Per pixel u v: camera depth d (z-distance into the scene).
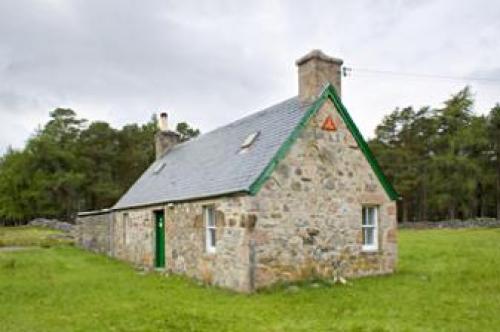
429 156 64.69
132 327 9.33
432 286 13.05
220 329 9.08
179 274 17.00
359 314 10.09
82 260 22.64
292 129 14.26
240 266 13.27
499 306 10.48
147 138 71.94
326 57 15.30
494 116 59.56
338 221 14.89
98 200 69.62
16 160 70.62
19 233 40.34
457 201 60.72
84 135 70.75
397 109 70.25
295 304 11.26
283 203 13.78
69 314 10.60
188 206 16.58
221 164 16.95
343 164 15.22
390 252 15.93
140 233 20.89
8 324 9.74
